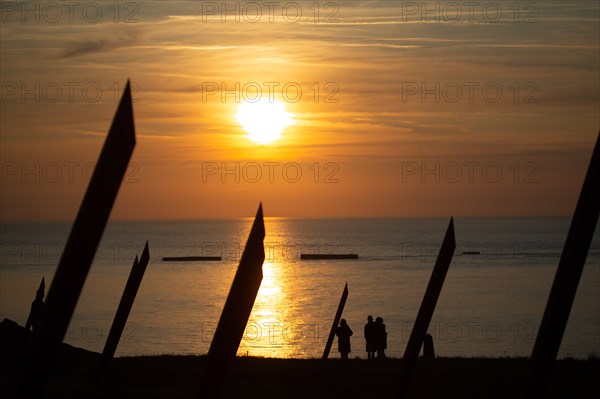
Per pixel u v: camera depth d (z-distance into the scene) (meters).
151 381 25.48
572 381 24.77
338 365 29.28
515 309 97.00
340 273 168.25
